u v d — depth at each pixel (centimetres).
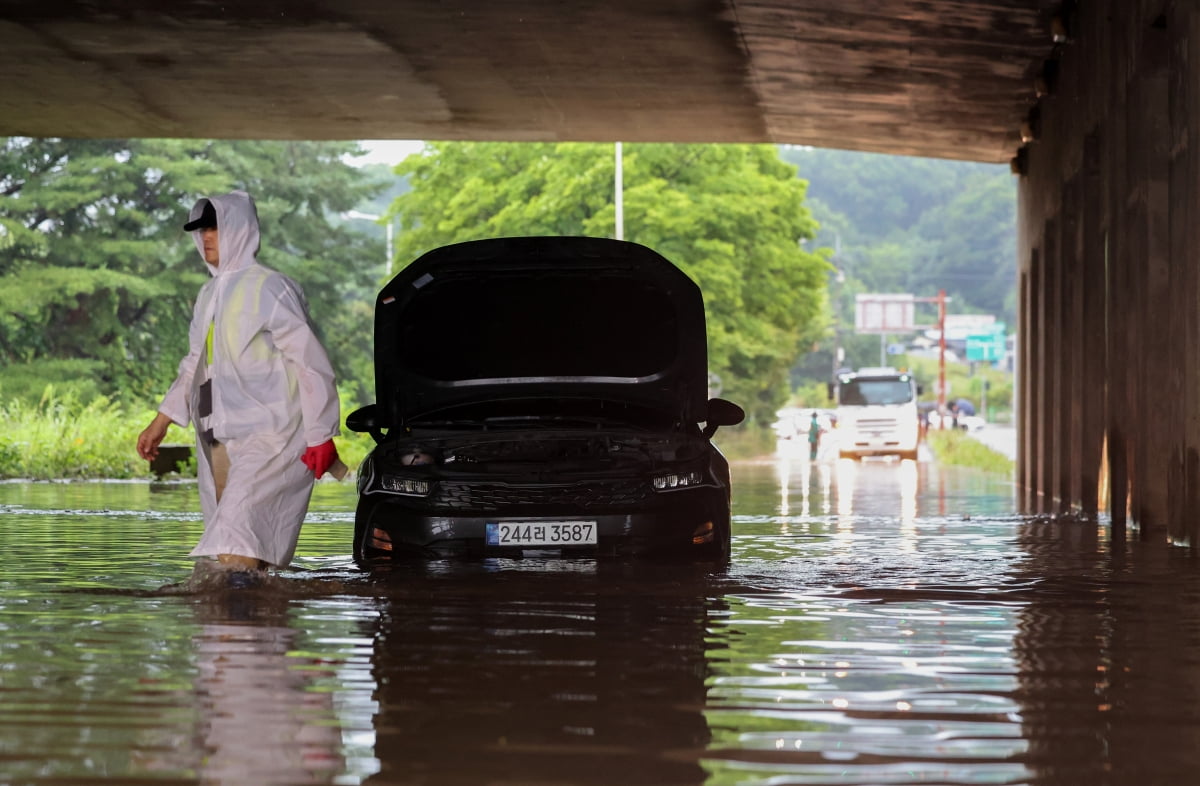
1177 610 926
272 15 2541
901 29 2558
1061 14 2377
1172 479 1512
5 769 499
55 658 707
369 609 891
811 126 3447
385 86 3073
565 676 671
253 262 975
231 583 948
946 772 500
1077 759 518
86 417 3897
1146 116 1655
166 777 490
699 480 1138
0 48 2783
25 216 6644
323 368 957
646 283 1212
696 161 6488
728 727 566
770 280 6606
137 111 3331
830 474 3872
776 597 971
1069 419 2445
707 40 2683
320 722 571
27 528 1614
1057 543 1474
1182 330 1498
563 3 2462
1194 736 555
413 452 1138
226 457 984
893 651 749
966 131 3369
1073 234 2481
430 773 496
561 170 6356
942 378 10031
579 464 1128
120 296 6688
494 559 1163
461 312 1233
